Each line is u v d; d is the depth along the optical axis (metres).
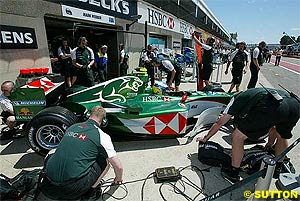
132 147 3.26
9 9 4.67
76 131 2.00
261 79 10.02
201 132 3.79
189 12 20.80
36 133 2.67
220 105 3.96
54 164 1.89
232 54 6.12
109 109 3.12
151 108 3.22
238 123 2.36
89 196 2.09
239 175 2.62
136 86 3.59
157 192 2.29
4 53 4.62
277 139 2.51
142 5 11.01
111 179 2.50
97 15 7.63
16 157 2.93
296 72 13.23
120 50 9.02
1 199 1.96
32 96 2.91
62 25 7.76
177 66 5.50
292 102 2.29
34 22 5.29
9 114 3.35
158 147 3.26
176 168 2.73
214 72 12.85
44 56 5.62
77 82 5.26
